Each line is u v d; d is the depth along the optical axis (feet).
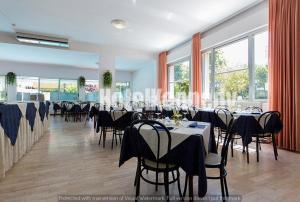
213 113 12.44
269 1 13.21
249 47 15.71
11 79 32.24
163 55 27.50
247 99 16.10
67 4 14.49
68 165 9.02
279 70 12.62
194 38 20.94
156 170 5.47
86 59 30.01
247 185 7.09
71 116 29.32
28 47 22.99
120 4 14.49
